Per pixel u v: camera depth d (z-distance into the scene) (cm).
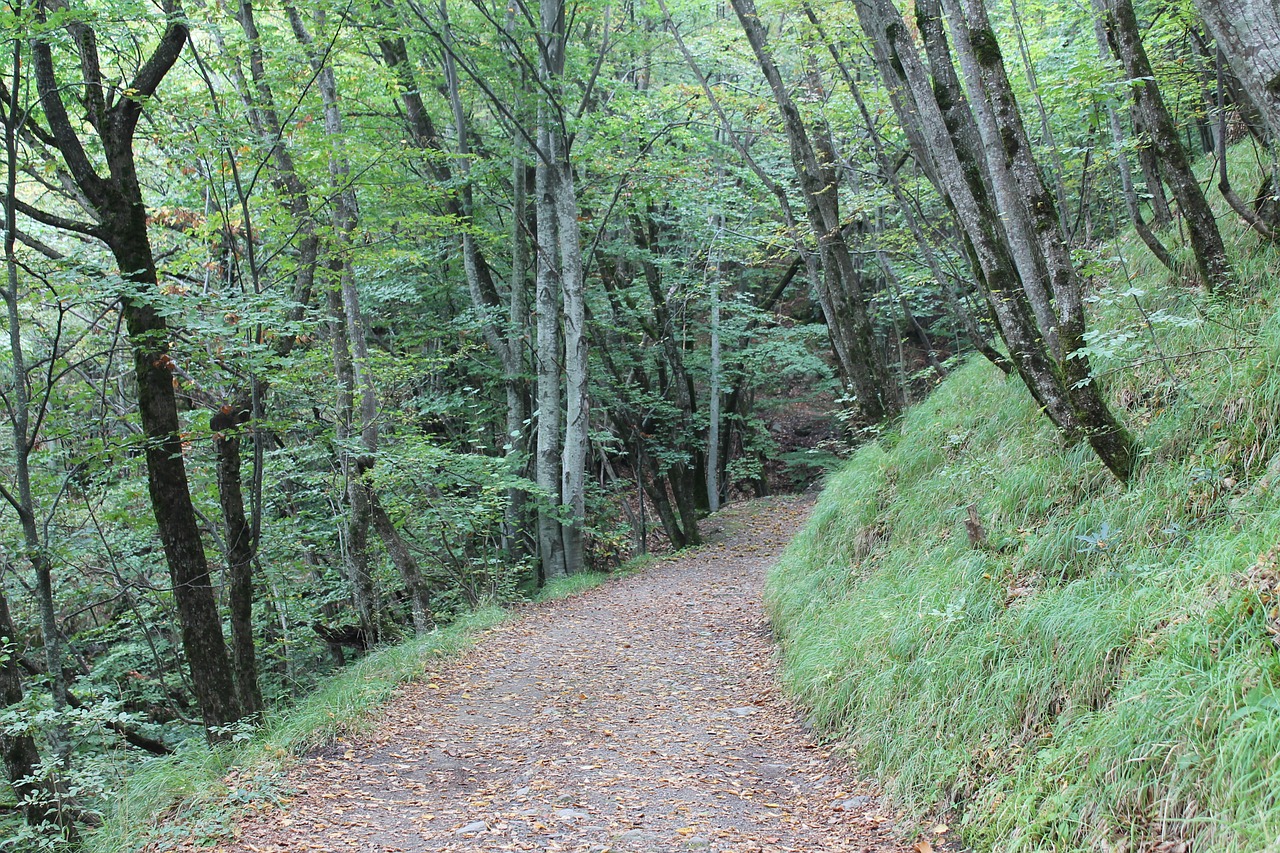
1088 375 532
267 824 509
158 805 554
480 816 510
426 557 1357
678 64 1816
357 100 1283
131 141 693
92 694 845
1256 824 284
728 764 576
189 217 1065
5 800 737
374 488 1121
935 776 449
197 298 677
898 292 1399
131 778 621
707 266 1914
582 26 1789
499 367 1733
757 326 2247
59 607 1068
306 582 1315
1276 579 358
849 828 455
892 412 1179
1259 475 460
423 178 1396
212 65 881
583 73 1535
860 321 1186
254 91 984
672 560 1570
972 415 812
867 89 1149
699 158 1656
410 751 639
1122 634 409
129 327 681
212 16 838
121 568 1020
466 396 1736
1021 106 1022
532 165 1561
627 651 920
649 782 552
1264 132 659
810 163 1127
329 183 1031
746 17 1091
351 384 1120
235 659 769
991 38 527
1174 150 631
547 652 938
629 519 1959
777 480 2584
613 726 679
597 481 2003
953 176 571
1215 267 638
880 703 529
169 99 844
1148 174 813
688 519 1728
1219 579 385
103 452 756
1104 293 638
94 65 677
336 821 510
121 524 977
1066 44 1052
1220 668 339
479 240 1605
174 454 690
